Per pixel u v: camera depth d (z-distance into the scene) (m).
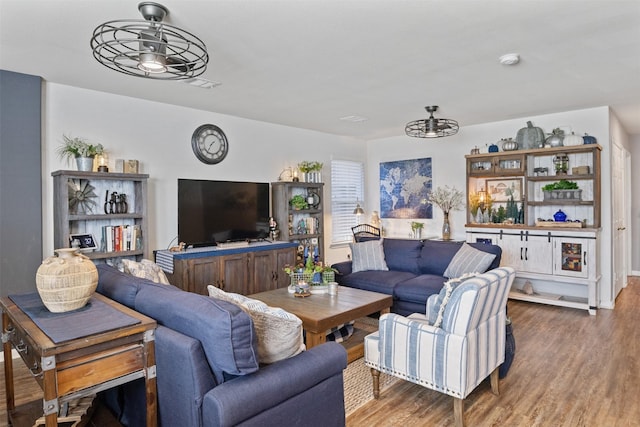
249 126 5.48
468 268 4.13
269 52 3.01
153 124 4.50
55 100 3.79
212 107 4.79
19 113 3.47
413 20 2.50
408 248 4.89
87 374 1.67
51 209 3.77
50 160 3.77
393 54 3.08
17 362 3.44
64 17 2.42
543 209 5.42
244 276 4.75
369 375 3.11
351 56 3.11
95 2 2.24
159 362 1.81
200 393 1.61
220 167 5.13
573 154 5.20
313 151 6.42
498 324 2.65
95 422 2.27
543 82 3.84
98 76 3.58
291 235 5.64
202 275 4.34
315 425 1.87
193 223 4.73
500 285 2.45
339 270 4.87
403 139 6.88
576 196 5.11
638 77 3.70
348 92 4.14
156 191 4.52
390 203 7.10
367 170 7.38
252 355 1.65
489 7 2.35
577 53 3.09
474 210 5.72
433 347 2.36
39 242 3.58
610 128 4.93
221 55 3.06
